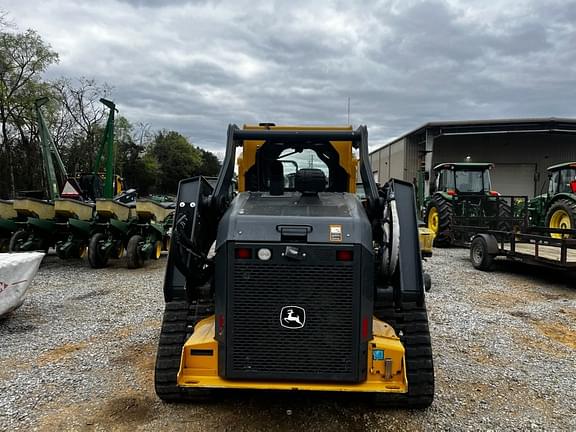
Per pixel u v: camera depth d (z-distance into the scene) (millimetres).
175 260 2945
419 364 3109
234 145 3660
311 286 2691
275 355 2736
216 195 3266
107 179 12117
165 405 3316
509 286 7641
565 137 26047
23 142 28094
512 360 4301
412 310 3248
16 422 3088
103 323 5379
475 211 12438
